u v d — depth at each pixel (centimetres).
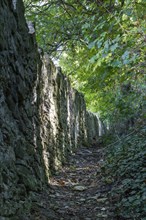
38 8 1019
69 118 1074
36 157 532
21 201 393
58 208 486
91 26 422
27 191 443
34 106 548
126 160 612
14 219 352
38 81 585
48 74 706
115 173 613
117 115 1030
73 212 477
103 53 361
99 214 461
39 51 647
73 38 834
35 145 534
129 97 688
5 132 354
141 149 630
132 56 342
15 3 412
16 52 416
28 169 461
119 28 356
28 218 395
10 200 348
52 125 736
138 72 394
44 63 668
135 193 473
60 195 572
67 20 931
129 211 424
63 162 862
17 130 418
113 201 505
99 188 611
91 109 2216
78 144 1287
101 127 2469
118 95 720
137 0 345
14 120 408
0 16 343
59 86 861
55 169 731
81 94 1484
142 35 329
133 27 345
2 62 353
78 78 1028
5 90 371
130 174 545
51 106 730
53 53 1101
